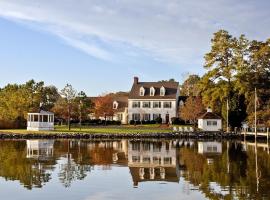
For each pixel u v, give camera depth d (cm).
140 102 11088
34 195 2352
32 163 3625
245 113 8588
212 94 8469
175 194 2386
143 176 2983
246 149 5256
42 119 8612
